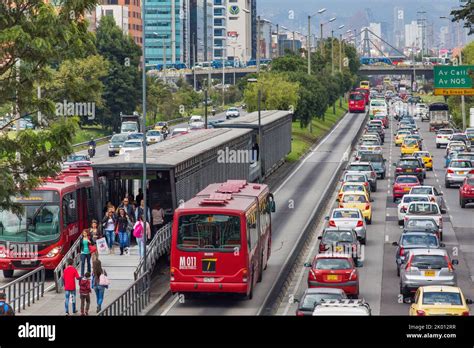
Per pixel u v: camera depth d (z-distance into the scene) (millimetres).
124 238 77812
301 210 115375
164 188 81812
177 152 86312
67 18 51062
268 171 145250
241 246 64000
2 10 50406
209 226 64125
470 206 118938
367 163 135375
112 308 56406
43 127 53156
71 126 51938
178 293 65438
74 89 54062
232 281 63906
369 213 104125
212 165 94375
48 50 49469
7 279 76750
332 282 64750
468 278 74750
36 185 52812
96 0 52094
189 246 64125
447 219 108125
